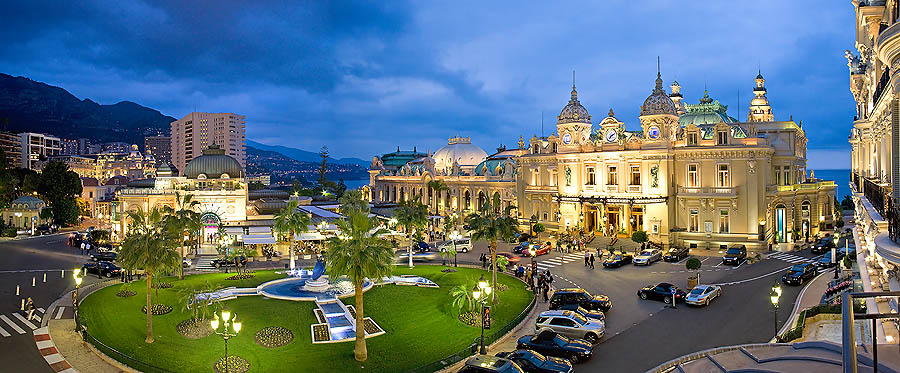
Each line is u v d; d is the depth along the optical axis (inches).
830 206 3221.0
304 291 1887.3
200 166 3572.8
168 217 2413.9
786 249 2632.9
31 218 3919.8
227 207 3346.5
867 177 1263.5
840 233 2957.7
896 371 628.7
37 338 1432.1
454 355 1268.5
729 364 834.2
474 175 4259.4
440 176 4527.6
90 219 5123.0
